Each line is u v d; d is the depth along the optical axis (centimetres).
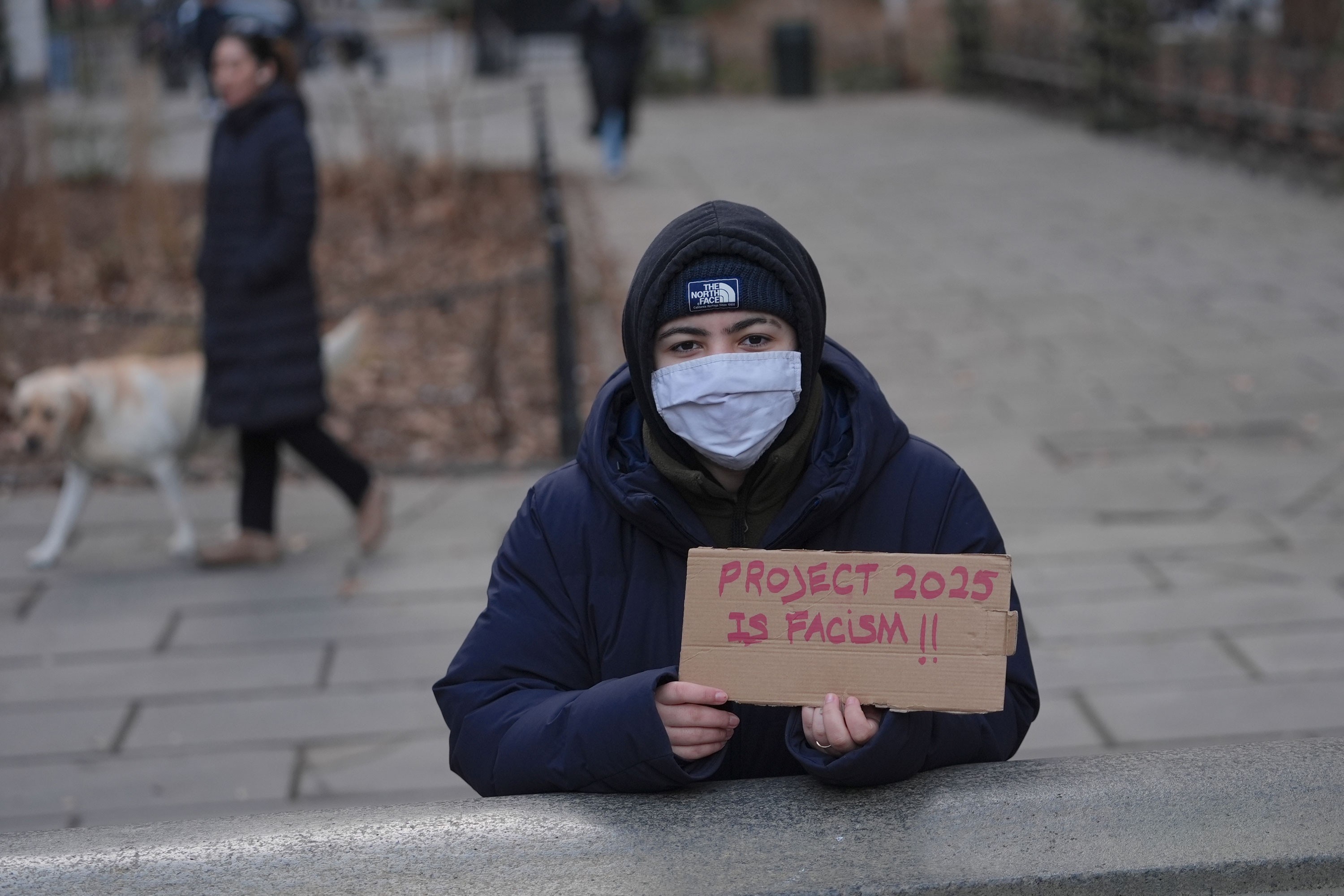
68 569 512
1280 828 161
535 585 174
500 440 643
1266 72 1357
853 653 153
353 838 164
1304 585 467
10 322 826
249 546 509
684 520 167
